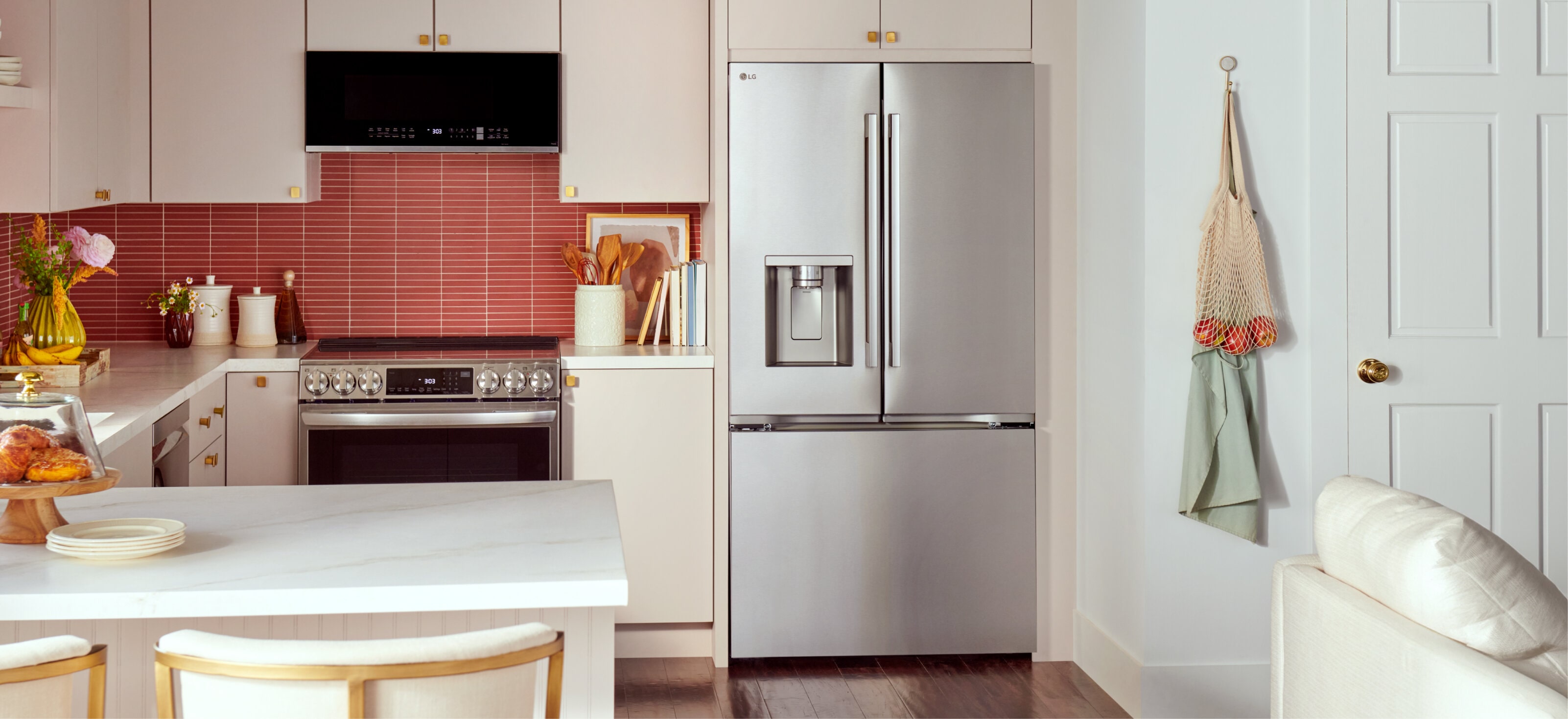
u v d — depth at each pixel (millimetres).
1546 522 3623
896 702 3701
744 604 3988
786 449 3943
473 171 4574
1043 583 4051
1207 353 3434
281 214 4523
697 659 4098
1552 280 3582
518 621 2201
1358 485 2396
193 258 4504
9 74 3158
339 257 4559
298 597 1805
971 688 3830
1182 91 3463
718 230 3906
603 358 4004
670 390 4023
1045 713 3623
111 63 3838
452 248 4586
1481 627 1973
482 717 1548
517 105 4148
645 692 3779
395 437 3926
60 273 3629
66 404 2076
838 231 3902
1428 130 3531
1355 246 3523
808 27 3885
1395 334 3555
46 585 1806
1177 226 3479
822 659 4094
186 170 4098
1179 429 3516
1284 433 3557
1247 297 3406
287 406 3967
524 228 4594
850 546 3984
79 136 3518
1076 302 3990
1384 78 3506
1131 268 3580
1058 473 4027
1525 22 3533
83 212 4434
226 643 1497
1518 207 3564
